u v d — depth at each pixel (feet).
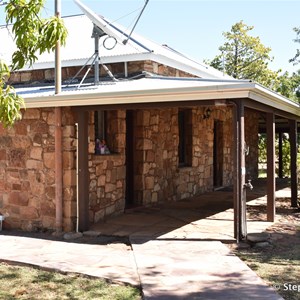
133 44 32.50
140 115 31.58
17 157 26.16
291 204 33.88
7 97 13.08
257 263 18.21
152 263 17.78
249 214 29.76
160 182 33.88
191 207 32.53
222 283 15.31
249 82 20.21
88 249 20.75
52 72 33.27
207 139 42.04
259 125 63.82
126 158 31.94
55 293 14.75
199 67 40.14
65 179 24.48
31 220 25.76
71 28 39.22
